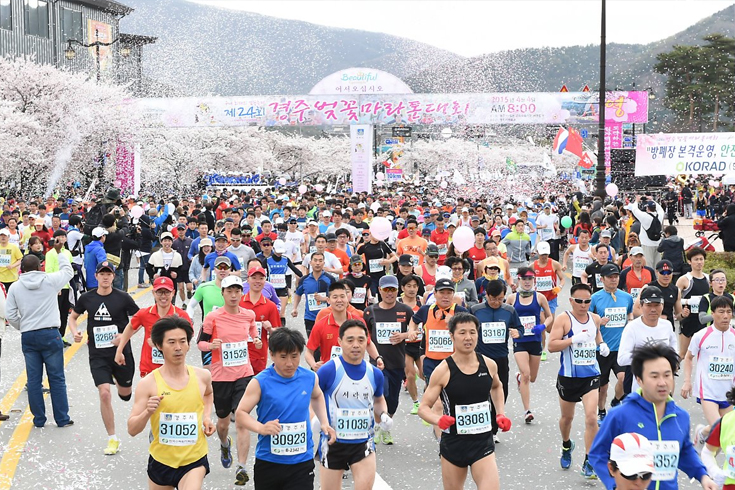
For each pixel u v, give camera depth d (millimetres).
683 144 25672
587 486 7281
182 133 55656
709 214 38969
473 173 60219
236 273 12734
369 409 6176
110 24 58969
